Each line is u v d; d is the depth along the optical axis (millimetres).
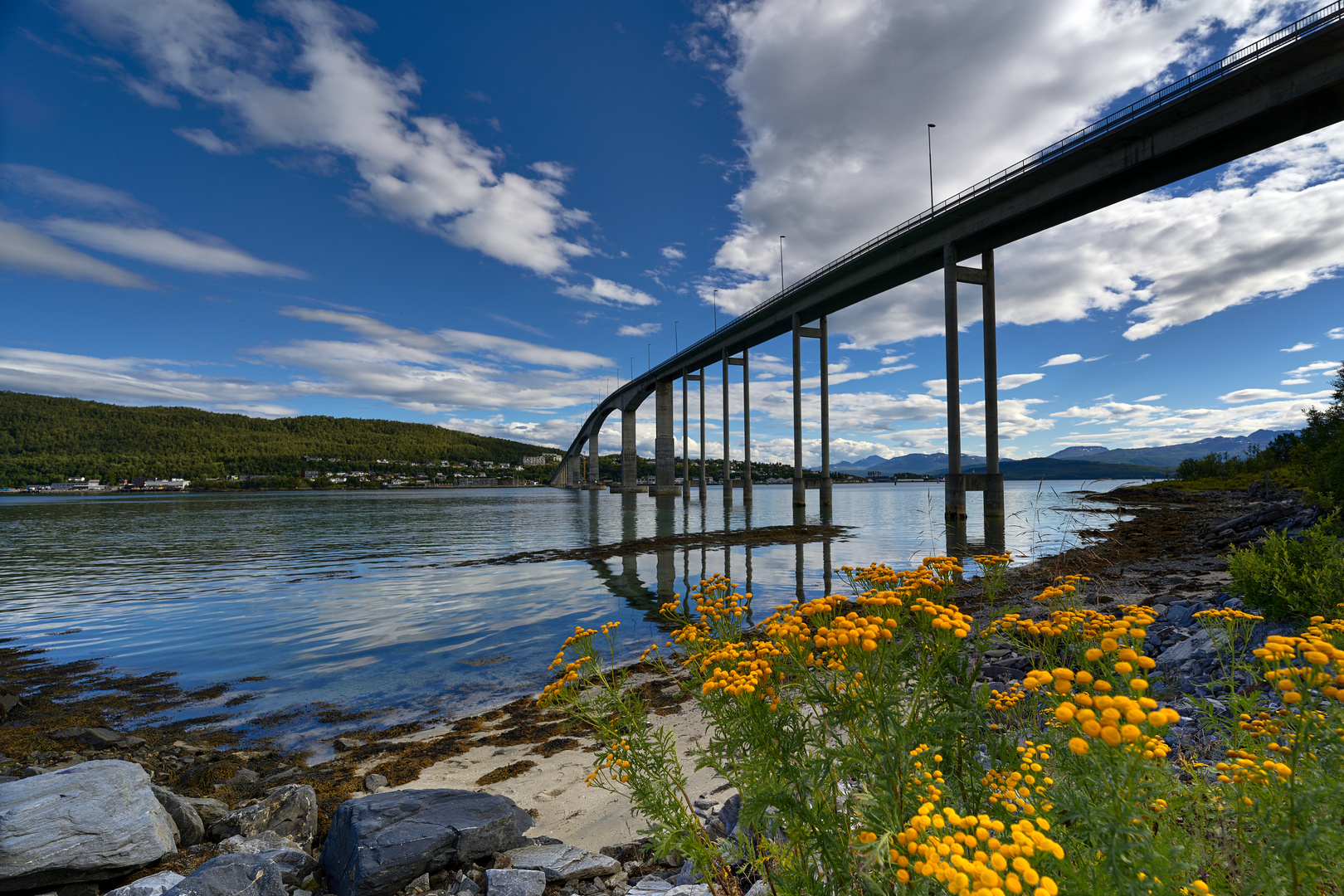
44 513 73438
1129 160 35062
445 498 138625
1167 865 1377
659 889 3744
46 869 3910
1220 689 5457
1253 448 87625
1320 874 1542
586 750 7199
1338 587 5836
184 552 31891
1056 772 1928
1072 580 3820
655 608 16406
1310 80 28000
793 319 70250
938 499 96312
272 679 10461
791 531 40219
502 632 13781
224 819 5176
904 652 2203
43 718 8836
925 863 1479
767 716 2363
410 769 6797
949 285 47281
